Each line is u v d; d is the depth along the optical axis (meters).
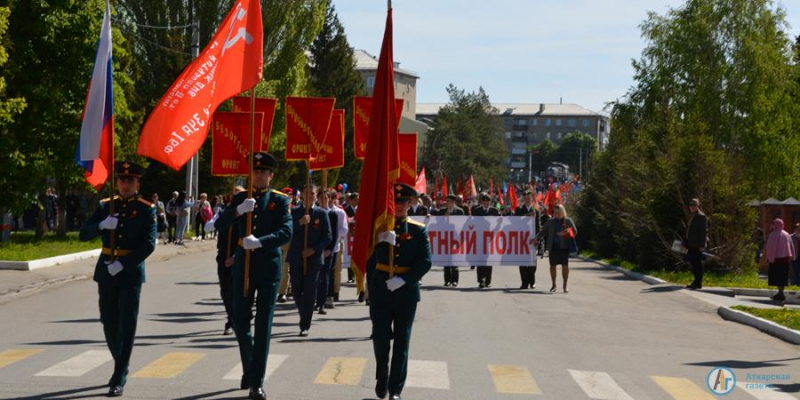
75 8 29.80
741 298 21.84
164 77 47.47
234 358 10.75
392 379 8.51
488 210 22.45
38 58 29.53
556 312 16.94
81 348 11.32
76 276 21.42
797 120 50.06
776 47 50.00
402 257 8.55
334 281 17.69
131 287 8.61
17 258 23.50
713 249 26.77
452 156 121.69
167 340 12.15
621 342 13.51
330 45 88.31
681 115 49.47
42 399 8.33
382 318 8.59
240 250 8.88
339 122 15.98
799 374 11.34
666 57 51.44
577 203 46.34
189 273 23.88
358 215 8.89
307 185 13.26
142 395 8.59
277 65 57.19
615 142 44.44
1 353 10.93
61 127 30.14
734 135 49.22
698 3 50.28
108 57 9.51
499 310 16.81
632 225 29.56
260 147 15.19
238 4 10.27
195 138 10.18
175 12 54.38
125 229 8.66
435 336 13.13
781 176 48.47
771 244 21.42
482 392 9.27
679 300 20.47
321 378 9.69
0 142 28.03
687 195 27.45
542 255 38.19
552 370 10.74
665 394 9.70
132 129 41.69
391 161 8.88
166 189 44.28
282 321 14.42
